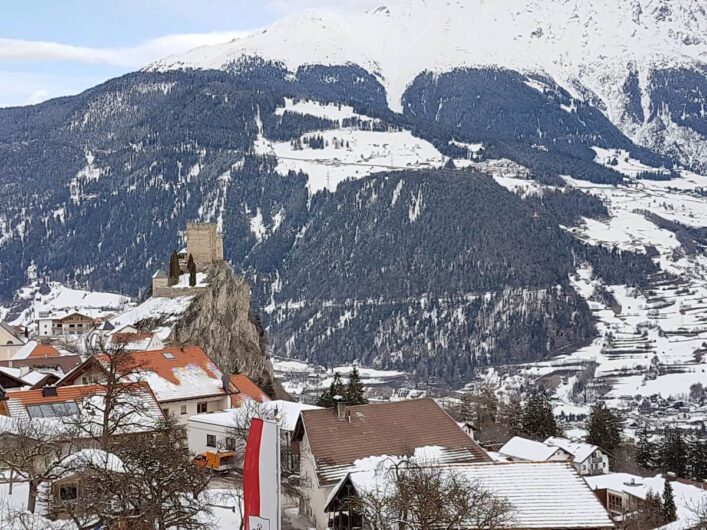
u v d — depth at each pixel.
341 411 92.00
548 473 73.38
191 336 186.75
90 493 64.94
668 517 112.12
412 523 64.56
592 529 69.56
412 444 91.12
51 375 132.50
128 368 102.25
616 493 129.12
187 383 122.50
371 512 68.19
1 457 76.06
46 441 75.38
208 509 68.38
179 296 195.38
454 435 94.06
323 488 84.94
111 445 77.75
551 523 69.38
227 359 191.88
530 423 199.62
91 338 187.00
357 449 89.38
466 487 66.75
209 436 109.44
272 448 37.56
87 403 83.31
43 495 71.69
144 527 60.88
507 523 68.06
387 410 94.38
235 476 101.19
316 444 88.50
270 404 112.75
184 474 68.69
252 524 37.84
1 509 67.88
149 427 87.25
